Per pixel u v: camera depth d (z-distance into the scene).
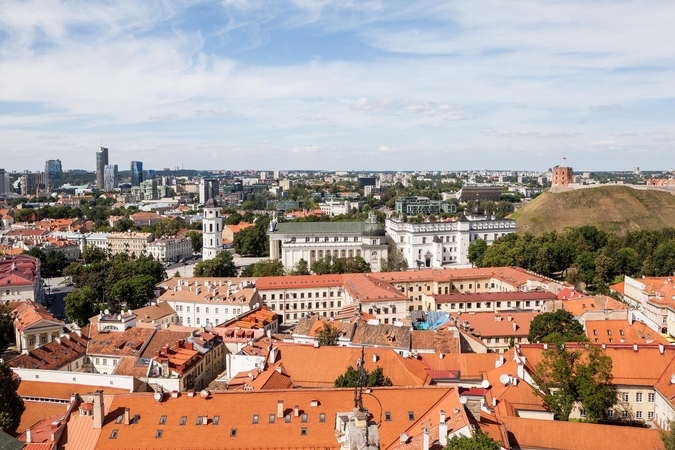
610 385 123.00
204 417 98.94
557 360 116.44
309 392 102.31
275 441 95.69
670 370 122.81
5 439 60.12
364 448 54.34
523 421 98.19
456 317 189.50
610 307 194.25
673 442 85.50
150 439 96.12
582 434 95.38
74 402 103.62
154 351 162.75
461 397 96.50
